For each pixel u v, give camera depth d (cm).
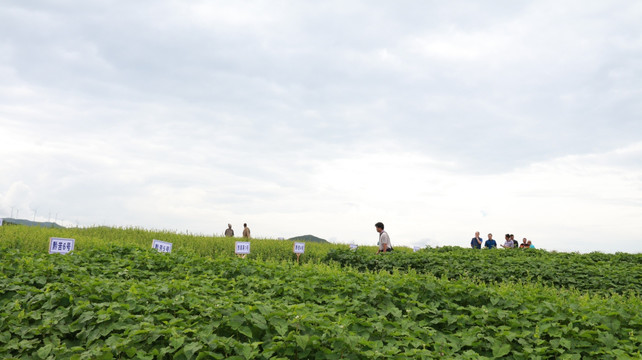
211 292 819
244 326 606
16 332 604
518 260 1642
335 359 561
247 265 1123
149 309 666
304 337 558
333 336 594
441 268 1465
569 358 627
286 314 638
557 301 805
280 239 2556
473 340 671
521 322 727
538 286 1135
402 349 637
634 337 649
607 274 1414
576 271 1460
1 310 688
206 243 1991
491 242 2698
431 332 679
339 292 888
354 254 1658
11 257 1000
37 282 807
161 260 1162
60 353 551
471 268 1481
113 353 552
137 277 1012
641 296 1236
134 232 2214
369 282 941
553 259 1753
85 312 627
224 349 563
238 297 762
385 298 831
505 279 1382
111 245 1299
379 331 670
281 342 570
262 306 659
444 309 813
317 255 2003
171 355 566
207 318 655
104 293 720
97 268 975
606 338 653
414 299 816
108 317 609
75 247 1368
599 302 863
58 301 694
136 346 567
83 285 727
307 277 1011
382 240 1831
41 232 1702
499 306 810
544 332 700
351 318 690
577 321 711
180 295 729
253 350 552
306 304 767
